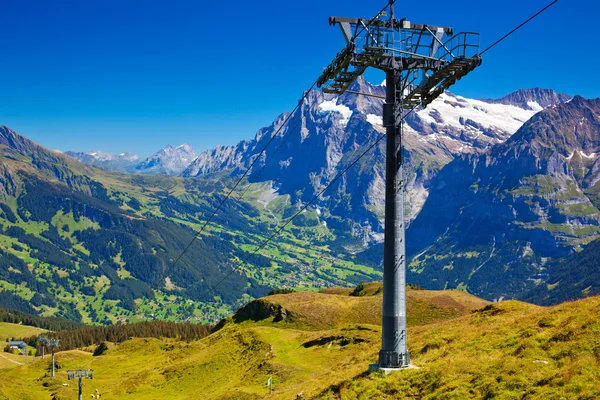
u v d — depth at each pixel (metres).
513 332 41.59
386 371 39.00
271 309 166.38
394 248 39.53
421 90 40.03
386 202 39.53
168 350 193.00
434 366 37.62
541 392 28.92
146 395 120.94
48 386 157.25
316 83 42.44
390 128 39.19
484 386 31.97
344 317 156.62
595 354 31.27
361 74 39.75
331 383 45.16
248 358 119.75
